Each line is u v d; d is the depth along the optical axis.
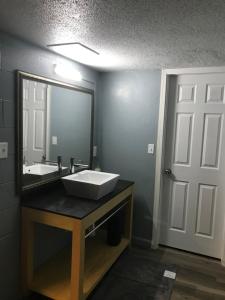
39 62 2.13
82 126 2.92
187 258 2.91
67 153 2.70
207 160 2.83
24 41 1.95
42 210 1.97
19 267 2.09
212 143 2.79
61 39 1.91
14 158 1.96
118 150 3.18
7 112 1.86
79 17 1.51
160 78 2.88
